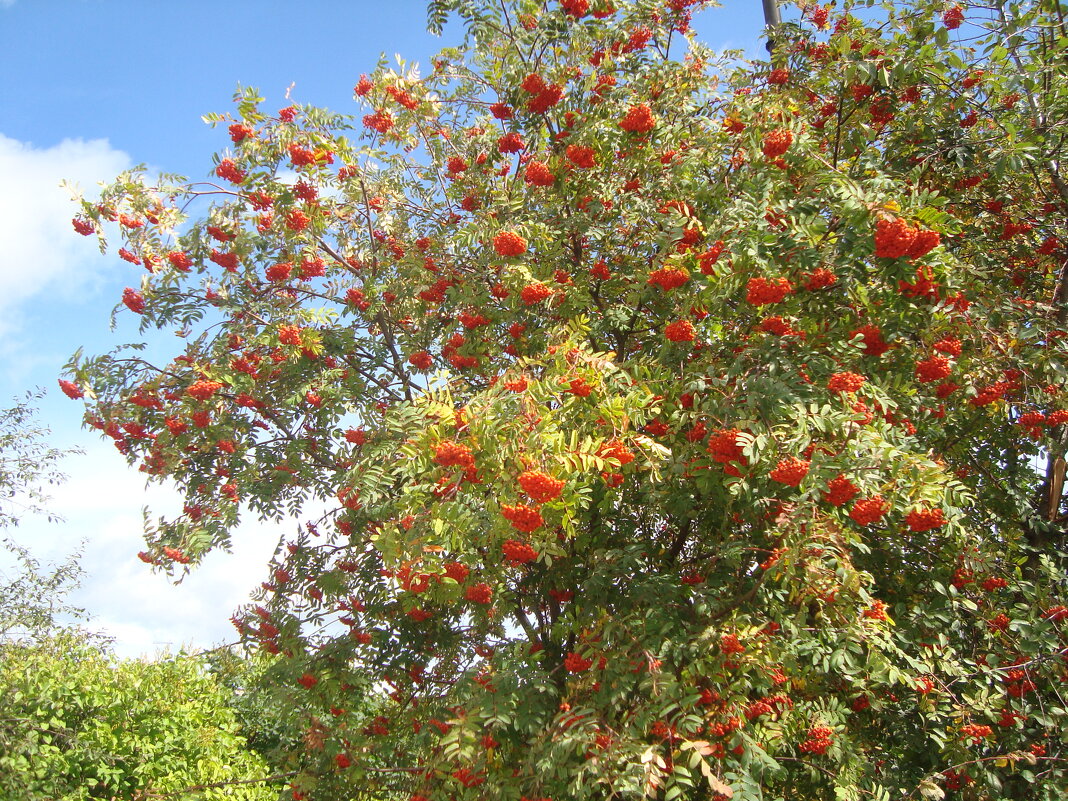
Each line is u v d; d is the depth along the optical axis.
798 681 5.59
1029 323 6.62
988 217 8.00
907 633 5.64
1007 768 5.88
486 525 4.99
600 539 6.13
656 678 4.80
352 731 7.14
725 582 5.74
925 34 7.03
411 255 7.64
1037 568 6.73
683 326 5.51
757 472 4.89
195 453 8.38
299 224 7.78
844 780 5.11
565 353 4.84
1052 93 7.12
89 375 8.33
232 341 8.25
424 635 7.43
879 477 4.54
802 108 6.98
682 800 5.00
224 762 12.63
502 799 4.96
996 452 7.23
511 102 7.30
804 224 5.12
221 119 7.65
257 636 8.08
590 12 7.27
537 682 5.23
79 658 13.24
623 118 6.67
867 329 5.49
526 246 6.22
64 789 10.12
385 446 6.72
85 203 7.75
